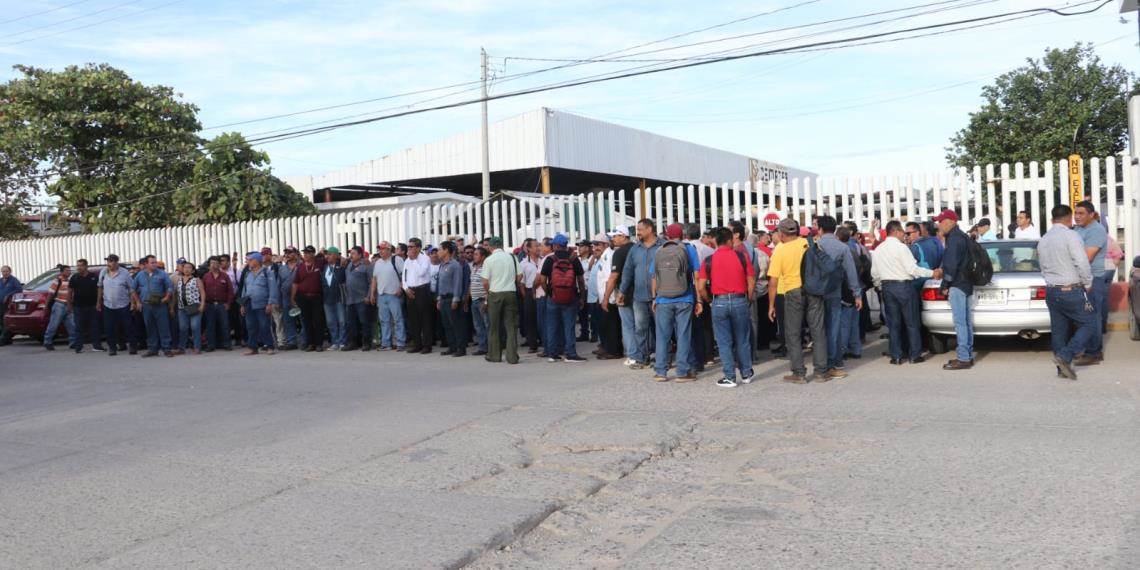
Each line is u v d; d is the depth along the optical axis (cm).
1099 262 990
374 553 478
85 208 3120
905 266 1053
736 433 738
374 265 1524
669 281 1011
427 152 3281
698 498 568
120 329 1745
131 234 2384
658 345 1027
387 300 1509
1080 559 428
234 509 575
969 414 758
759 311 1266
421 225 1970
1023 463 596
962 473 580
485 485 612
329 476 650
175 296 1625
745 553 459
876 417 765
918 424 729
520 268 1419
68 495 629
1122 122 2525
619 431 759
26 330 1845
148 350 1619
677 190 1703
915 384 923
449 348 1405
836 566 434
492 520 529
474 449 716
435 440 755
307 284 1552
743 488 581
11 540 528
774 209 1630
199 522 550
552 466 661
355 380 1145
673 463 659
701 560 452
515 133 3083
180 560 481
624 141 3362
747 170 4162
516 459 679
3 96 3066
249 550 492
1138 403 767
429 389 1037
